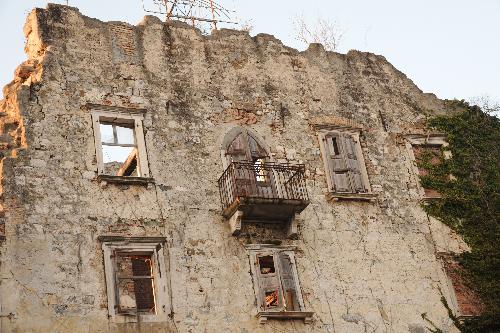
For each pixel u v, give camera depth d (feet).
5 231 65.21
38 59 75.77
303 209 74.90
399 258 78.74
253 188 75.36
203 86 81.05
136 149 74.54
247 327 68.85
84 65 76.64
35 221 66.74
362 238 78.38
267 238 74.23
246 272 71.67
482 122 92.07
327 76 88.53
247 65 84.94
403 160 85.97
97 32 79.36
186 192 73.72
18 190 67.51
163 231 70.74
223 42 85.30
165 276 68.44
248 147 78.59
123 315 65.26
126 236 68.95
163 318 66.39
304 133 82.94
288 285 72.38
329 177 80.84
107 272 66.59
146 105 77.15
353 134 85.20
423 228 81.76
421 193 84.23
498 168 88.33
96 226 68.49
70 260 66.03
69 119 72.90
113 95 76.23
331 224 77.92
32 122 71.20
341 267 75.77
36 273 64.49
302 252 74.95
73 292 64.75
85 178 70.44
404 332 74.59
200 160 76.18
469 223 83.20
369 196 80.94
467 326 76.89
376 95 89.66
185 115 78.28
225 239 72.59
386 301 75.66
